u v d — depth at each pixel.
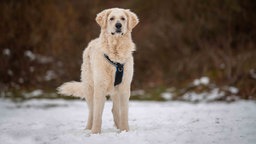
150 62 24.17
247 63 20.66
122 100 8.22
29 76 23.19
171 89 21.11
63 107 15.66
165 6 25.36
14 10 24.92
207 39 23.80
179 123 8.95
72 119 10.61
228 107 13.14
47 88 22.48
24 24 24.78
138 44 24.56
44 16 25.34
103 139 7.37
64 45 24.86
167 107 14.19
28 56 23.91
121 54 8.02
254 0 23.23
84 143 7.18
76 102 18.03
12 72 23.16
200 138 7.26
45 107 15.99
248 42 23.11
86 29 25.72
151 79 23.14
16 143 7.45
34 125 9.54
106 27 8.26
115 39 8.00
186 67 22.44
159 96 20.09
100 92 8.09
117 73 8.01
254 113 10.20
